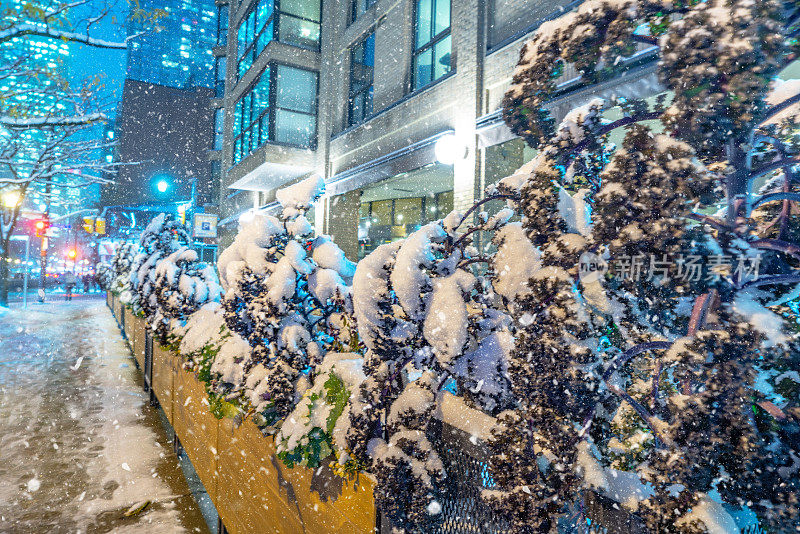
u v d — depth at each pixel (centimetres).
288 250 296
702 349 111
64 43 1005
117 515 400
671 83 113
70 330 1584
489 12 958
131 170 4853
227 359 336
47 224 2617
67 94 1103
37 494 436
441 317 174
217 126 3700
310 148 1702
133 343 1059
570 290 130
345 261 306
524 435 135
